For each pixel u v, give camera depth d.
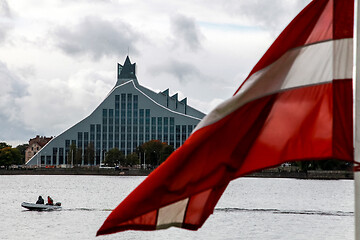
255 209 92.94
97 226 68.31
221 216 79.31
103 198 123.12
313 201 113.56
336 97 11.34
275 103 11.56
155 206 11.48
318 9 11.48
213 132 11.53
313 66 11.47
